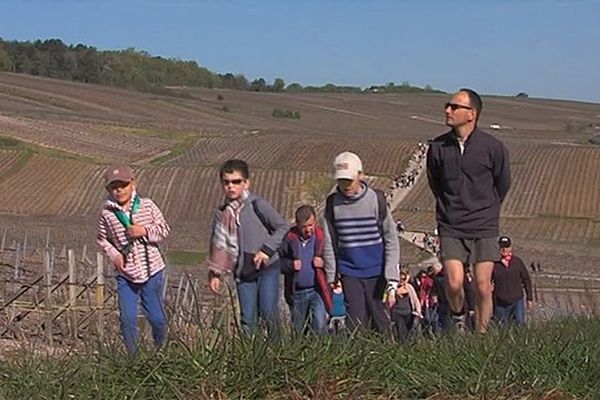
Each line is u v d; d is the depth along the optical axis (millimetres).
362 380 9305
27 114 133125
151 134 126375
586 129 170500
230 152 113688
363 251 13086
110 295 23875
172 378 9109
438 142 12562
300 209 14781
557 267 62156
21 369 9484
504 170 12375
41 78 186125
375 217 13117
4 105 146125
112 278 25328
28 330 22609
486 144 12297
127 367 9258
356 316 12984
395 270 13094
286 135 125312
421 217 81438
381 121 176750
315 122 170125
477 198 12367
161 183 92000
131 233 12516
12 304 23578
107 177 12648
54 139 113812
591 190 93062
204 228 77000
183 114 164250
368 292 13109
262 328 10047
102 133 123375
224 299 12016
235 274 13148
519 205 88875
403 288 17562
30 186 91000
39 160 98250
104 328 15555
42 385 9125
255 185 95750
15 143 104688
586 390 9539
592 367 9914
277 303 13148
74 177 94625
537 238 77875
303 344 9609
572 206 89188
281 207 91375
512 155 104688
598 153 105188
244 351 9398
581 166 100250
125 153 112688
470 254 12500
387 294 13031
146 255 12633
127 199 12695
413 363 9891
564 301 22750
